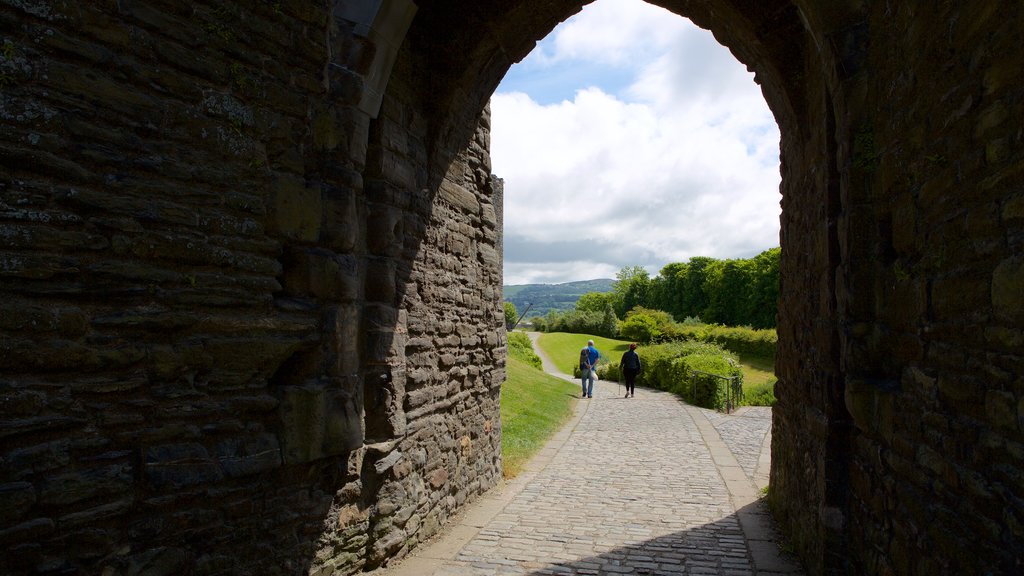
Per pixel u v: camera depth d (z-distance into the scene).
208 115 2.82
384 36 3.88
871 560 3.39
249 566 3.07
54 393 2.28
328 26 3.51
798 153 5.14
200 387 2.79
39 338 2.23
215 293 2.84
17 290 2.18
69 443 2.32
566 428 12.00
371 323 4.27
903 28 3.03
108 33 2.43
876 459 3.34
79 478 2.33
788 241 5.70
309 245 3.42
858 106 3.56
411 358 4.88
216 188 2.86
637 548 5.02
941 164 2.59
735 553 4.93
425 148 5.25
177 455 2.68
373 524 4.29
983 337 2.19
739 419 13.42
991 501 2.09
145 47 2.56
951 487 2.41
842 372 3.77
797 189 5.23
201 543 2.82
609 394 19.09
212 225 2.83
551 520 5.81
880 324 3.41
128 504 2.49
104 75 2.42
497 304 7.12
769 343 28.38
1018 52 1.96
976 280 2.26
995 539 2.06
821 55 3.83
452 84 5.24
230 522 2.97
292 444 3.25
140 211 2.54
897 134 3.13
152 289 2.58
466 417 6.18
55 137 2.27
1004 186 2.05
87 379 2.38
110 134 2.44
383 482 4.38
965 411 2.32
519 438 10.06
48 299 2.26
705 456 9.26
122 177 2.48
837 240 3.93
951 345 2.48
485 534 5.34
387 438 4.35
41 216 2.24
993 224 2.13
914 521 2.78
